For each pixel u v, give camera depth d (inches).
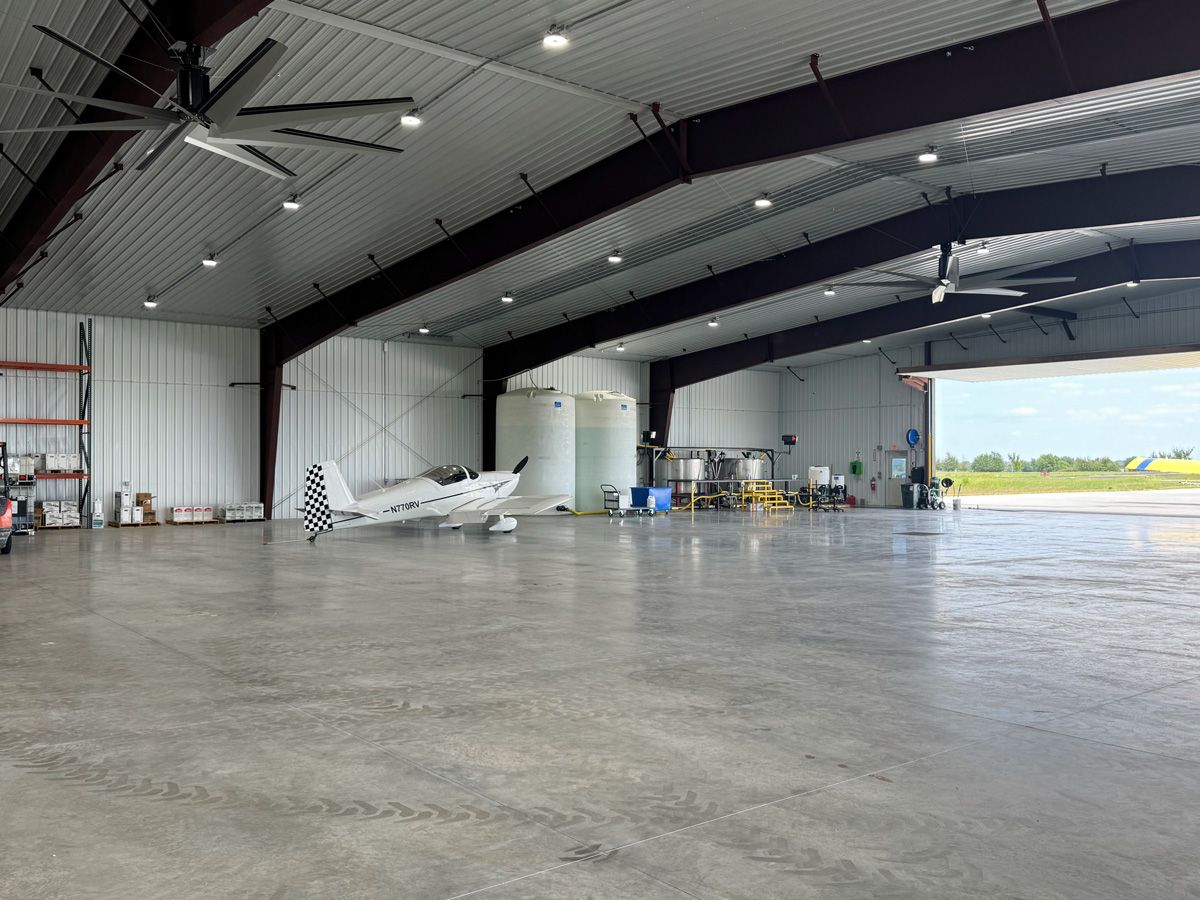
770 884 102.3
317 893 100.3
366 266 641.6
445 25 342.3
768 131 421.1
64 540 607.2
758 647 245.0
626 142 472.1
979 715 176.2
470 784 136.6
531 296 767.1
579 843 114.4
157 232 550.3
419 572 425.1
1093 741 158.9
